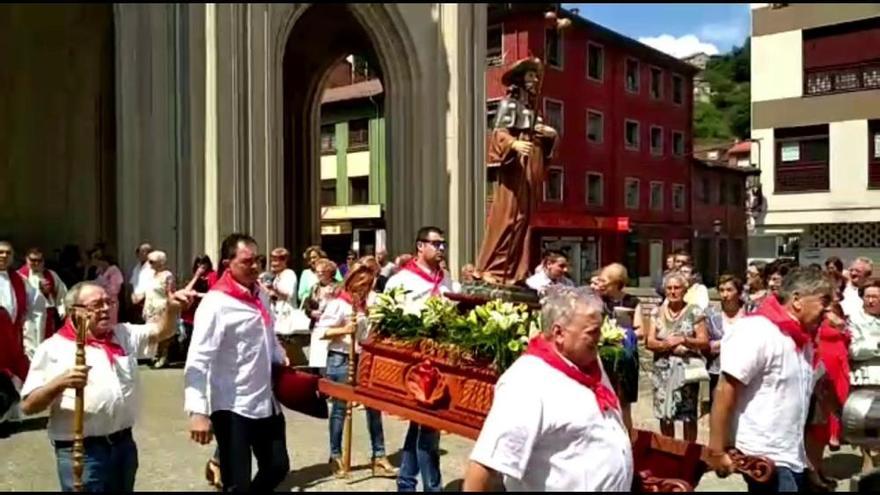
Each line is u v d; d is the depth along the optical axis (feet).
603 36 110.52
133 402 13.94
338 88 121.19
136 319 43.45
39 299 30.22
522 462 9.98
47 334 31.71
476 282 24.40
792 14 68.23
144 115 50.24
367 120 119.44
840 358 19.92
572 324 10.25
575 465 10.07
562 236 106.01
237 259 16.17
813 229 69.05
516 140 25.45
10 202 57.21
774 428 12.89
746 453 12.95
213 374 15.96
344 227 120.57
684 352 21.57
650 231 119.44
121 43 49.93
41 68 56.85
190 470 21.72
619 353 14.42
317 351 25.96
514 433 9.96
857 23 64.95
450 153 61.26
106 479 13.46
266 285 35.73
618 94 115.14
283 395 16.90
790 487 12.78
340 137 122.83
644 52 117.91
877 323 21.86
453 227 61.11
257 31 51.31
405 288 19.49
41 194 57.21
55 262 53.21
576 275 107.45
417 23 60.44
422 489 18.38
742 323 13.26
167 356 39.68
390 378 16.26
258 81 51.31
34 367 13.33
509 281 25.34
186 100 49.57
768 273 27.53
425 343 15.58
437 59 61.46
